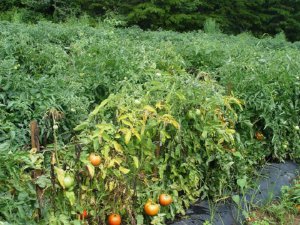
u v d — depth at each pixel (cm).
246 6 1789
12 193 245
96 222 282
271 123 439
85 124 288
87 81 405
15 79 350
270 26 1845
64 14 1384
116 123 296
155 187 312
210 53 572
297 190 392
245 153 411
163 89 326
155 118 301
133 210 300
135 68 428
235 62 502
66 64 457
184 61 548
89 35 694
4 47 454
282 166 449
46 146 292
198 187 358
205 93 340
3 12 1403
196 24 1570
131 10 1492
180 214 336
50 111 305
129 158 293
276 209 367
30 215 243
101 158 273
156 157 312
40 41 608
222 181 360
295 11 1889
